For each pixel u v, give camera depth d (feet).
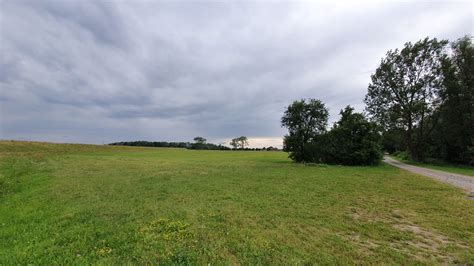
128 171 71.46
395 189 42.96
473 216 27.09
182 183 50.19
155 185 47.73
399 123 132.98
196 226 23.84
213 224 24.43
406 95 129.80
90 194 39.52
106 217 27.37
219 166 92.22
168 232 22.16
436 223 24.88
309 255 17.66
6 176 57.93
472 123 108.58
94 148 234.17
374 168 86.28
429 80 123.24
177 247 18.99
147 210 29.99
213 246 19.25
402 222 25.36
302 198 36.06
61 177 57.77
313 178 57.31
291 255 17.65
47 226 24.85
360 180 53.88
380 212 28.91
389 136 145.07
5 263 17.16
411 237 21.24
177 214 27.99
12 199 38.22
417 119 129.70
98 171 70.49
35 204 33.78
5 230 24.17
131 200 35.37
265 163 111.65
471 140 106.32
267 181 52.65
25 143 189.88
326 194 38.88
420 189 42.98
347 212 28.96
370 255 17.76
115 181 52.65
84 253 18.56
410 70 128.26
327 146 113.09
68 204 33.30
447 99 117.60
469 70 111.34
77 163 92.79
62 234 22.40
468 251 18.39
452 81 113.50
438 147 129.29
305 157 120.47
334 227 23.75
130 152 236.02
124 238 21.09
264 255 17.66
